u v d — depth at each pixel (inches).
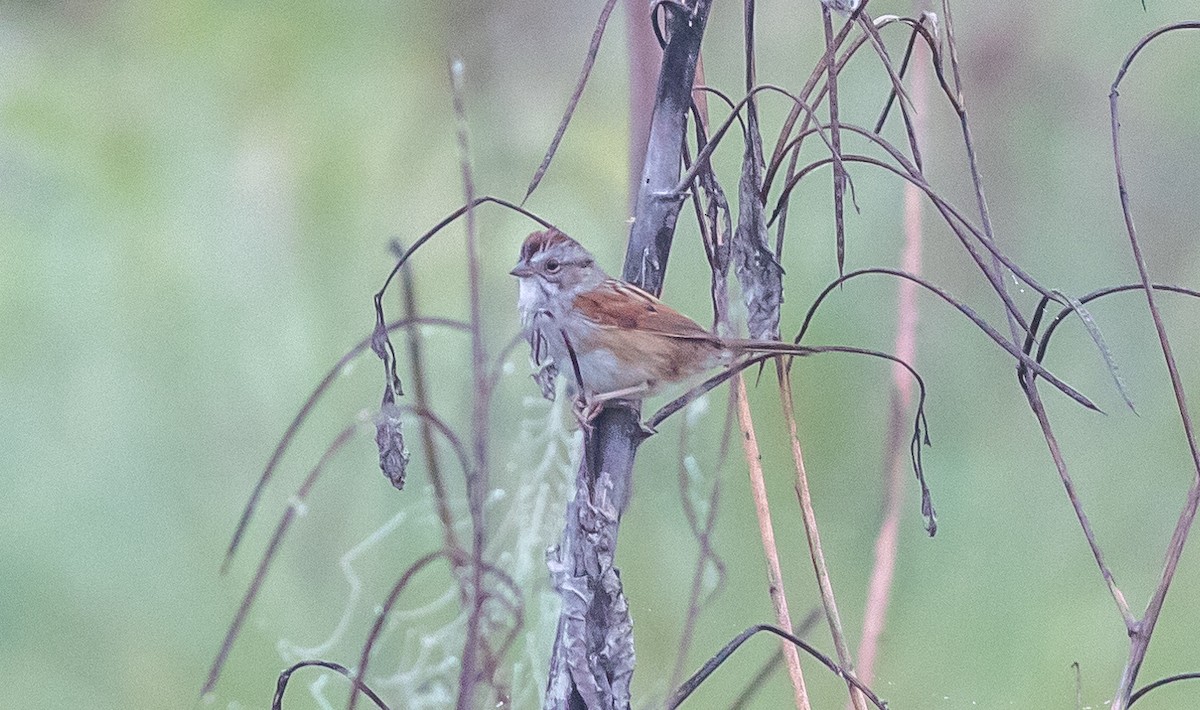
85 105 426.9
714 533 377.4
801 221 418.6
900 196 425.4
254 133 432.1
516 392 349.7
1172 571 179.0
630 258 188.7
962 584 380.8
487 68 426.3
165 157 429.4
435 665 322.3
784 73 425.7
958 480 408.8
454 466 328.8
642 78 228.5
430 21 432.5
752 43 188.1
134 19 436.1
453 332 382.9
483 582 199.0
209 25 432.5
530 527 298.5
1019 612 373.7
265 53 431.2
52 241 426.0
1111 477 412.8
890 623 371.6
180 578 384.5
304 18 430.9
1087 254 464.1
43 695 366.0
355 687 177.8
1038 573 384.8
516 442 327.9
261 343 419.2
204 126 431.8
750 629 184.9
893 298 417.1
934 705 353.4
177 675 366.0
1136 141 477.1
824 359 409.1
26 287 421.4
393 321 396.5
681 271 398.0
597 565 175.5
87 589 381.7
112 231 425.1
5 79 423.5
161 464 406.3
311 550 373.4
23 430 412.5
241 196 432.5
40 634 380.2
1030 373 184.1
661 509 382.0
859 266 420.5
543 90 429.4
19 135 417.1
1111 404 434.6
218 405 411.5
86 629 378.9
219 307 423.2
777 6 432.1
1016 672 361.4
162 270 426.0
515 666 252.2
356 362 398.3
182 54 431.5
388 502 365.4
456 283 398.0
